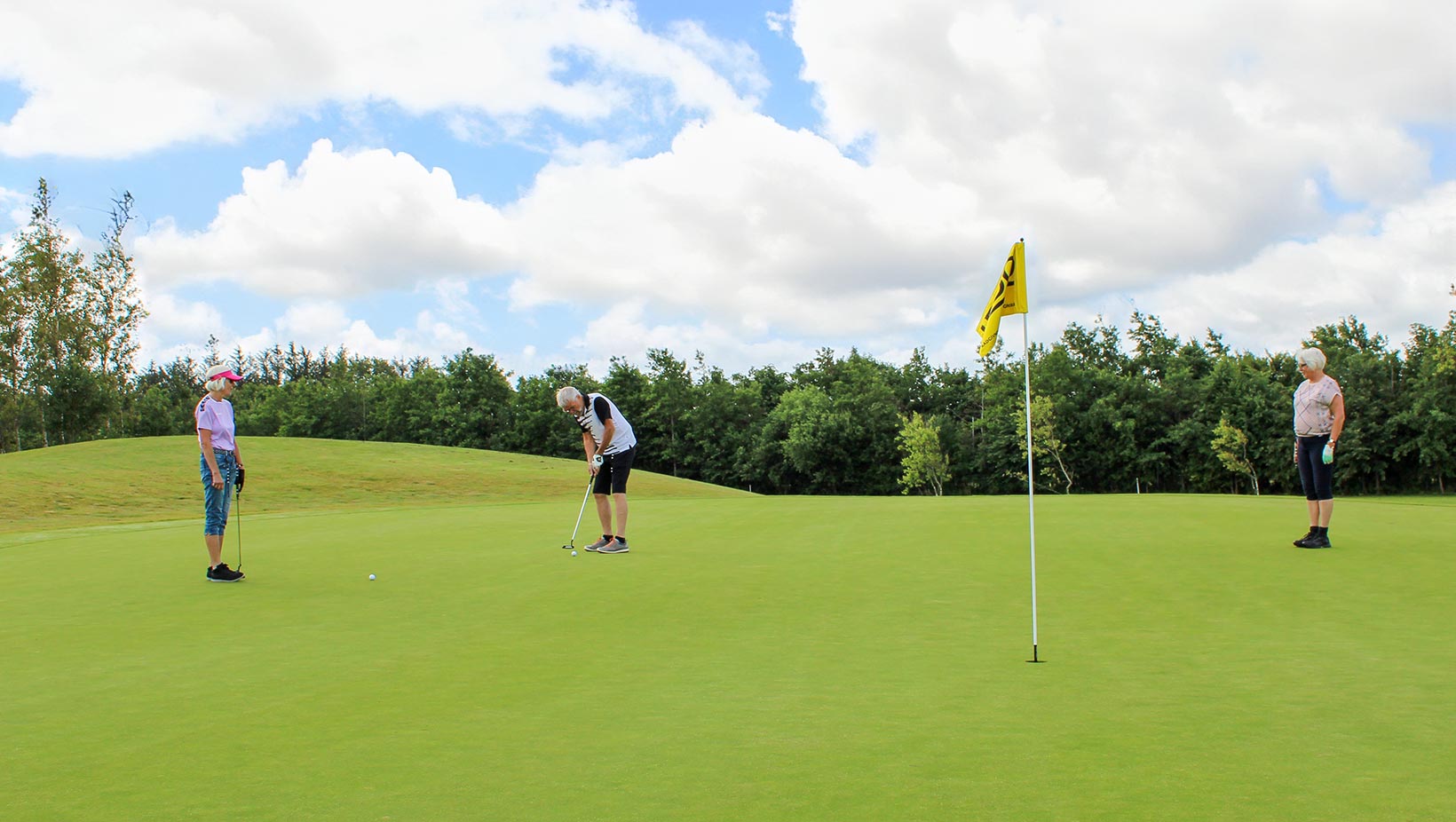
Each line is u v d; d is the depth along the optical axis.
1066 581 7.60
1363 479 59.72
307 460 34.72
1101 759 3.48
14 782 3.38
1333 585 7.18
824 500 18.47
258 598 7.38
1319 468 8.88
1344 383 60.81
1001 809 2.99
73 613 6.81
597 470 9.81
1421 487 59.31
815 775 3.35
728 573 8.34
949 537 10.44
